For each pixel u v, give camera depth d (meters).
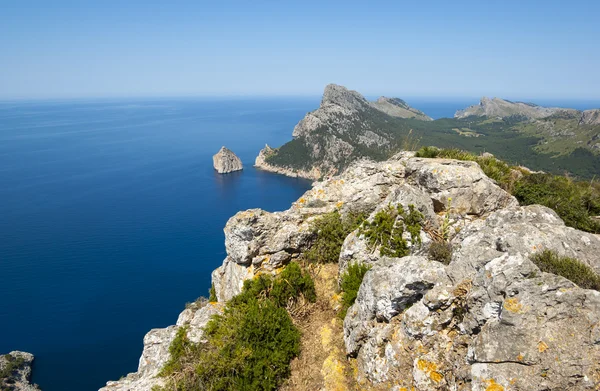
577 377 7.30
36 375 55.62
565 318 7.82
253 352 12.76
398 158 23.55
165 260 96.06
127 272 89.19
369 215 17.30
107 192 160.62
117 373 56.53
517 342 7.85
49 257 96.31
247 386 12.12
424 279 10.44
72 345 62.88
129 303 75.94
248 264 17.84
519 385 7.54
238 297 15.68
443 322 9.62
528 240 11.44
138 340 64.44
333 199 20.94
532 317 7.96
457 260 11.10
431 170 16.77
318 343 13.47
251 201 155.38
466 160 20.42
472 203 15.95
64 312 72.50
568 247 11.26
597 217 17.12
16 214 128.00
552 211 14.23
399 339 10.30
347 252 15.47
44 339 64.38
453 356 9.20
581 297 7.84
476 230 13.93
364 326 11.69
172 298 77.88
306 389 12.05
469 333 9.09
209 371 12.33
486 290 8.93
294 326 14.08
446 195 16.09
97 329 67.31
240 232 17.44
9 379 52.09
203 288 82.12
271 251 17.34
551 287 8.09
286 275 15.83
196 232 115.94
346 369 12.00
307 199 21.55
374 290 11.48
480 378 7.97
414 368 9.62
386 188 19.62
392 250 14.37
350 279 14.27
